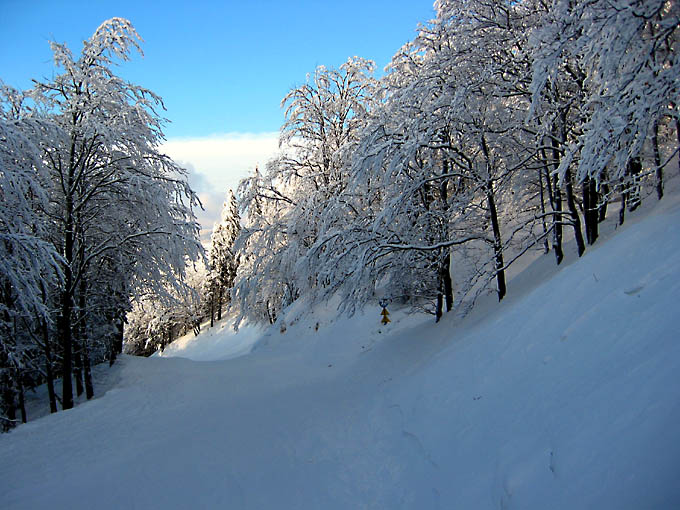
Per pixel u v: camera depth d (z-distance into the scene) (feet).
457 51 33.94
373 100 64.69
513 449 12.82
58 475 21.86
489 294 39.99
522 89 31.91
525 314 22.52
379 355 42.86
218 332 145.07
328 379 42.47
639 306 14.24
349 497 15.64
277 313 106.73
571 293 20.10
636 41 18.44
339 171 62.28
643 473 8.07
